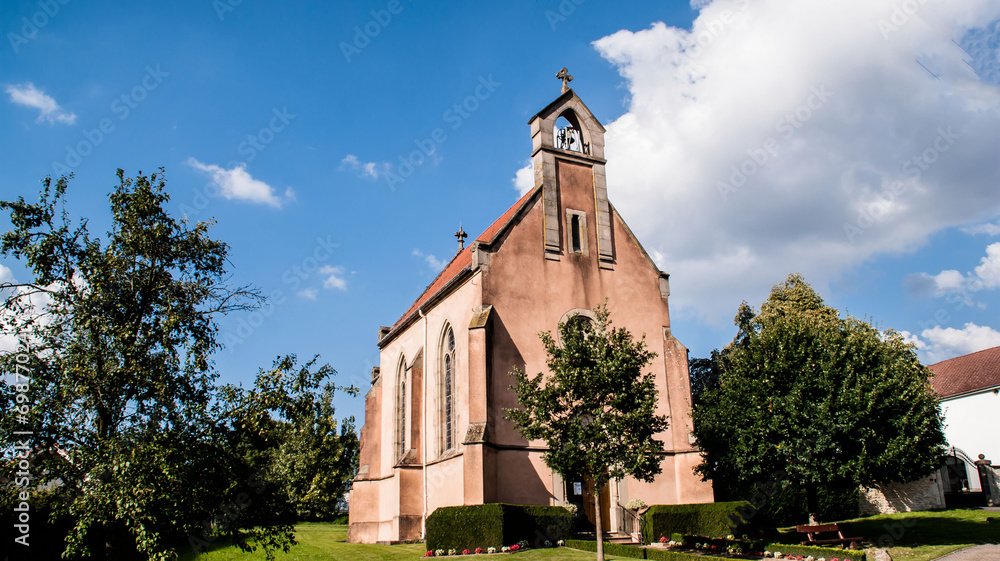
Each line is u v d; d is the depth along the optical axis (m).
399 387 36.34
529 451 26.00
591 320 28.86
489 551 22.22
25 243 15.41
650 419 19.81
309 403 16.97
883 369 22.31
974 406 42.25
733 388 23.19
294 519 17.30
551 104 31.09
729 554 20.58
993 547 20.44
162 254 16.73
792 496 31.73
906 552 20.36
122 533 19.98
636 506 25.69
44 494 16.41
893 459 21.05
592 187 30.97
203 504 15.40
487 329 26.06
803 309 41.97
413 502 30.34
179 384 15.76
